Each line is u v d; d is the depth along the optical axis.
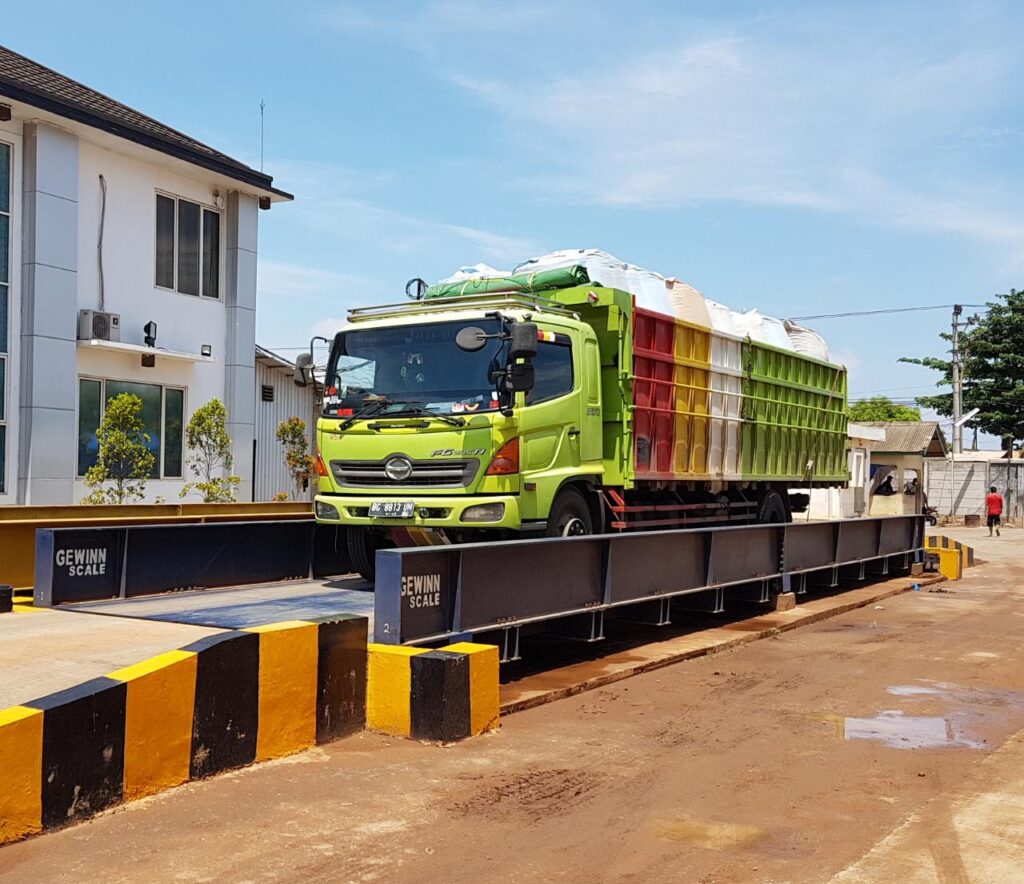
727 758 6.54
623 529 11.50
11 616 8.27
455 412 9.40
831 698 8.40
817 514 32.22
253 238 23.02
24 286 18.22
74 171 18.77
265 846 4.82
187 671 5.60
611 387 11.27
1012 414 47.56
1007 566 22.64
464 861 4.72
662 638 10.83
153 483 20.84
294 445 22.67
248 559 10.61
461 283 11.89
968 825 5.32
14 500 18.14
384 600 7.03
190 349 21.72
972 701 8.35
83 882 4.34
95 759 5.10
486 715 6.96
